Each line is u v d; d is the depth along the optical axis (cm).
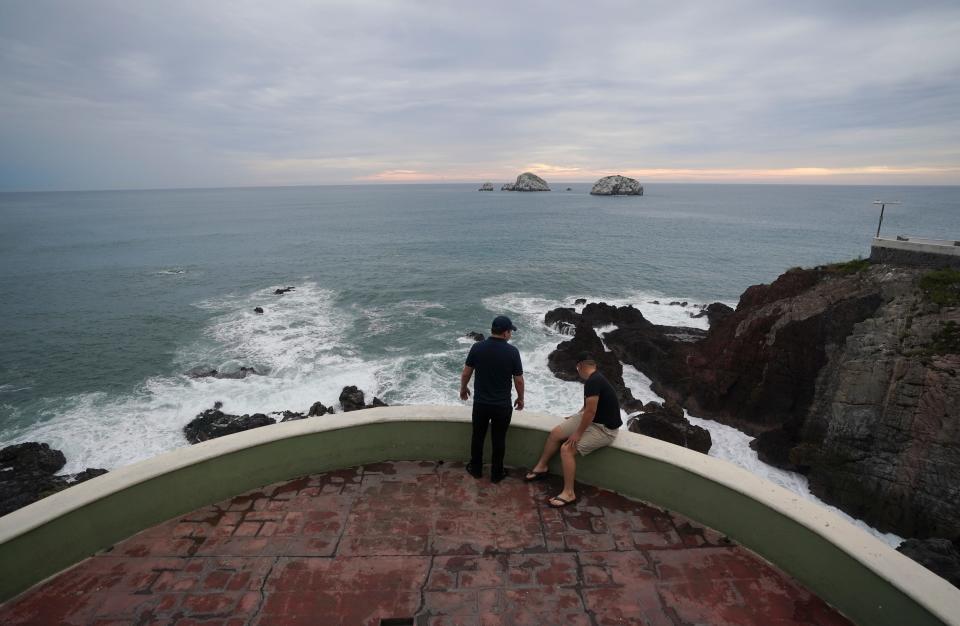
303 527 403
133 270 4538
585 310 2983
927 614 276
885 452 1611
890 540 1536
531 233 7375
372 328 2875
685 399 2212
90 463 1631
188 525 403
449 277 4275
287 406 1977
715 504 396
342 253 5550
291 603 333
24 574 336
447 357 2441
